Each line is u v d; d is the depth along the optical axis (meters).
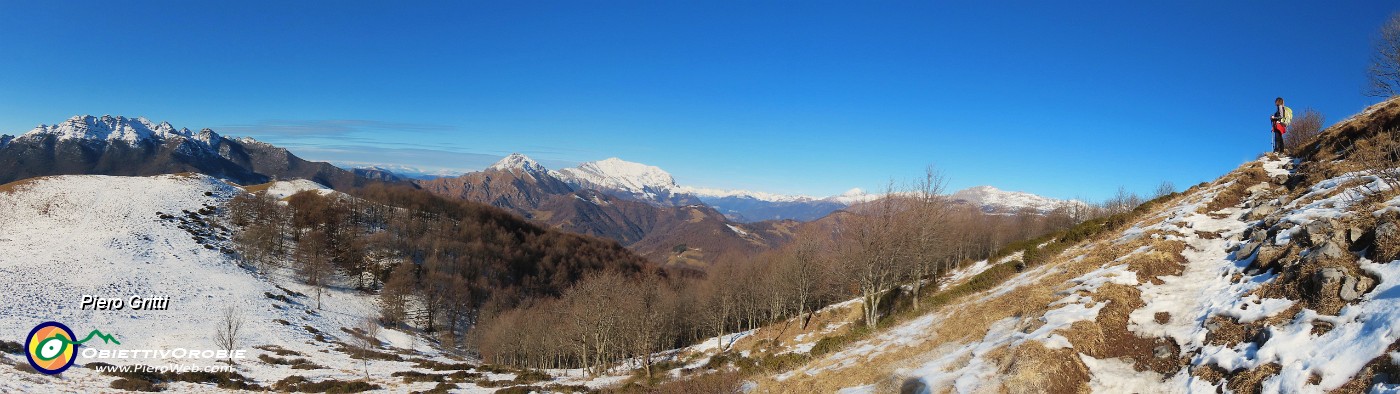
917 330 30.22
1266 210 25.38
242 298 91.50
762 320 93.88
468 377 59.50
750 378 35.25
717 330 96.69
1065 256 33.03
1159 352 17.83
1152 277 22.34
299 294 107.19
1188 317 19.05
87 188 138.50
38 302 70.62
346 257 133.50
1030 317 22.23
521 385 53.53
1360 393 12.10
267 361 59.69
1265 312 16.75
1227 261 21.94
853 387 23.50
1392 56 31.64
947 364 21.47
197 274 99.44
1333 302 15.24
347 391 46.16
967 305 30.86
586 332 68.44
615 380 54.59
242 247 119.00
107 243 105.00
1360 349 13.02
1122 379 17.14
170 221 126.00
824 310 70.88
